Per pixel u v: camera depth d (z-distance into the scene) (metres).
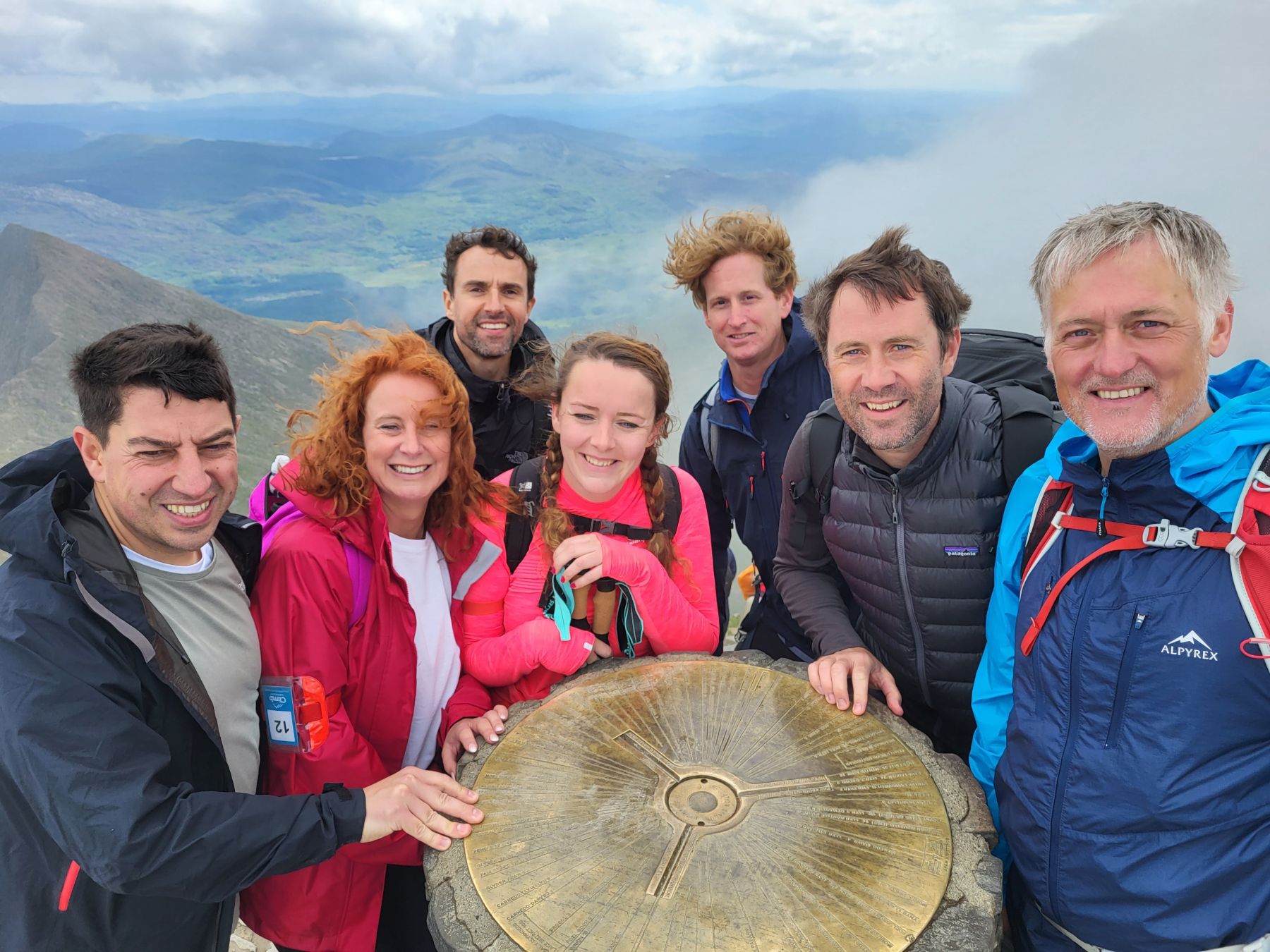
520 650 1.15
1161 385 0.84
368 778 1.03
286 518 1.08
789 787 0.99
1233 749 0.83
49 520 0.88
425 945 1.22
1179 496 0.85
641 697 1.14
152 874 0.85
